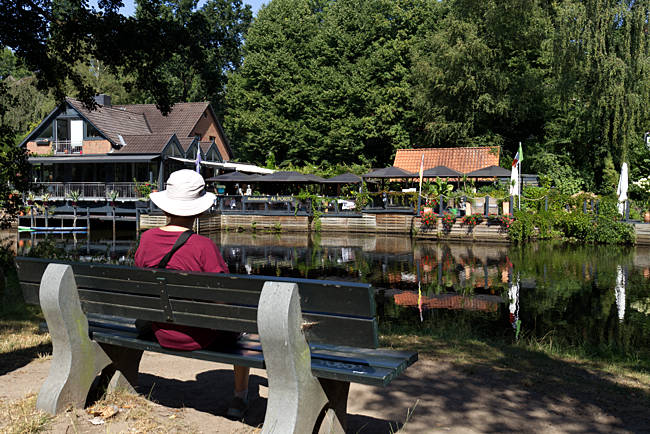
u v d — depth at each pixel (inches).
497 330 369.1
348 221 1352.1
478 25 1678.2
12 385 148.1
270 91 2110.0
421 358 209.9
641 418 143.4
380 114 1875.0
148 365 180.4
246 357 110.3
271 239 1173.1
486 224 1091.3
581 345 324.5
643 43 1325.0
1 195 497.4
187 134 1734.7
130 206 1446.9
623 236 1007.6
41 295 125.8
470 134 1731.1
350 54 1993.1
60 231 1365.7
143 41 597.3
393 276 641.0
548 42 1446.9
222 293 108.0
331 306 98.3
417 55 1739.7
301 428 100.2
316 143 1996.8
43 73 597.6
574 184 1434.5
